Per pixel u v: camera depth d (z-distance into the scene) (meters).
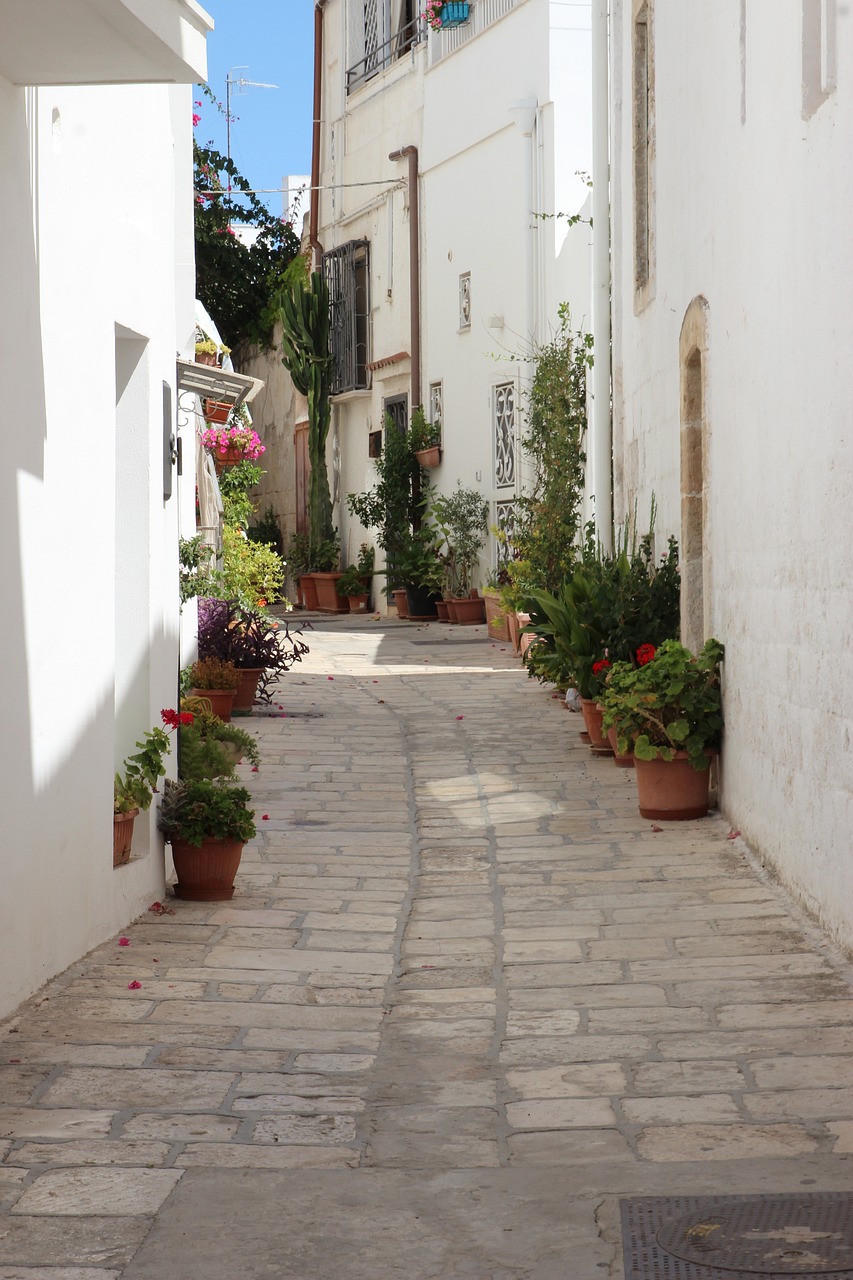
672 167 9.95
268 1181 3.69
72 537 5.71
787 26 6.45
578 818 8.71
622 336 13.03
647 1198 3.53
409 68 21.94
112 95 6.29
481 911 6.77
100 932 6.09
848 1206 3.43
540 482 17.36
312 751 10.93
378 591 23.47
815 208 6.04
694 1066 4.54
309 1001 5.38
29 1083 4.44
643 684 8.48
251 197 27.38
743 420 7.64
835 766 5.89
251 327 27.58
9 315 5.03
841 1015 5.00
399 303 22.62
